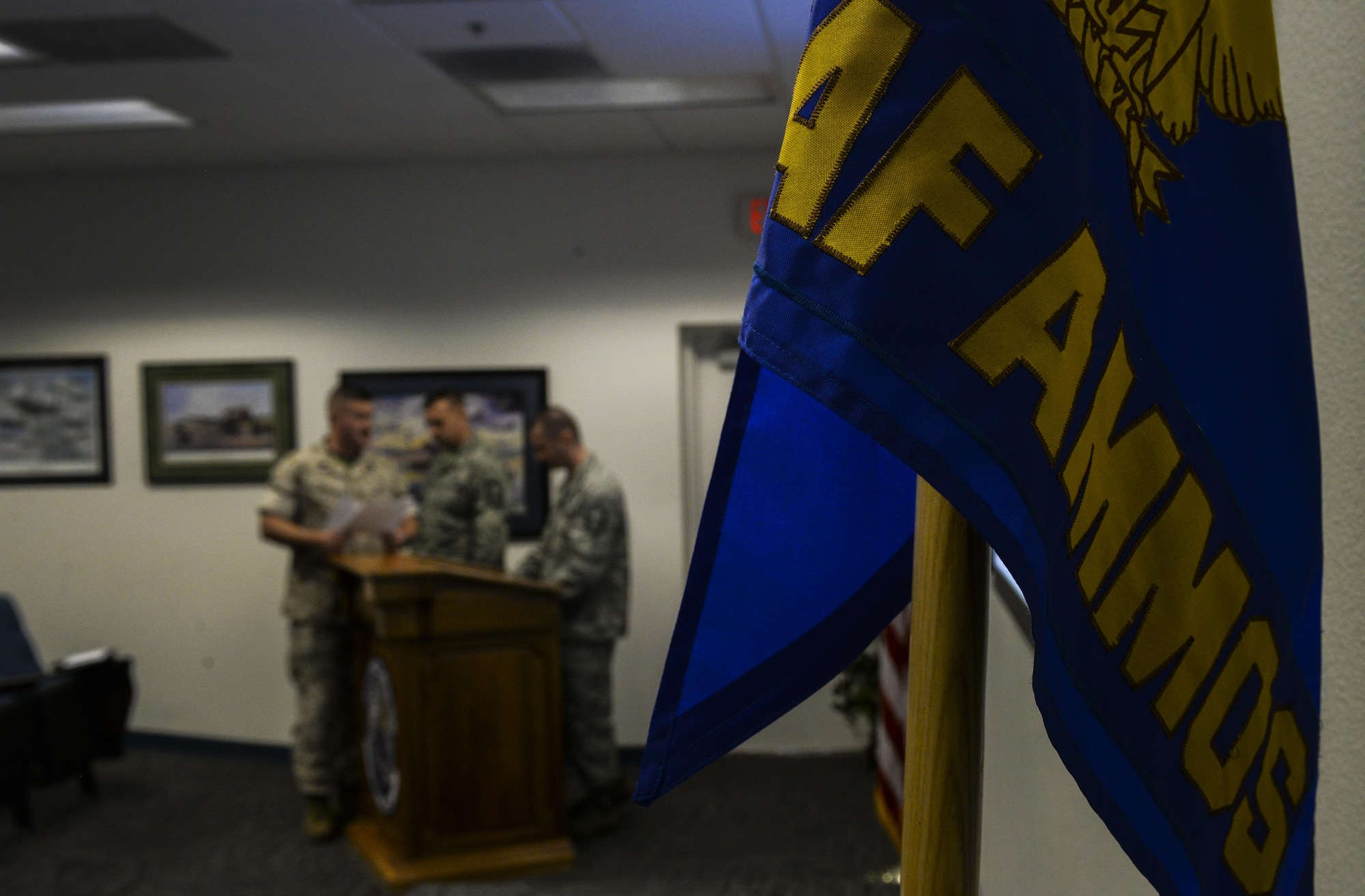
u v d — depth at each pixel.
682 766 0.60
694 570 0.60
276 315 5.64
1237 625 0.55
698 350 5.62
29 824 4.60
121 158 5.32
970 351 0.41
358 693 4.20
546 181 5.48
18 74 4.00
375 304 5.58
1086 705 0.46
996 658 1.85
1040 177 0.43
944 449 0.40
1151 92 0.53
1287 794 0.59
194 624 5.75
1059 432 0.43
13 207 5.79
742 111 4.60
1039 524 0.42
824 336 0.41
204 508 5.72
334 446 4.41
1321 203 0.69
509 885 3.77
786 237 0.42
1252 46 0.61
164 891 3.90
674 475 5.45
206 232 5.67
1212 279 0.56
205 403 5.70
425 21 3.49
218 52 3.77
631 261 5.45
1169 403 0.52
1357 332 0.64
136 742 5.85
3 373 5.82
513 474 5.51
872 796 4.82
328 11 3.39
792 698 0.63
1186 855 0.51
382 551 4.44
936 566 0.48
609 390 5.47
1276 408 0.59
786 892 3.76
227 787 5.17
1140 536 0.50
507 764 3.84
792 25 3.56
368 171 5.56
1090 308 0.45
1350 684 0.65
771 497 0.62
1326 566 0.68
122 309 5.73
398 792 3.80
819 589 0.62
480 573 3.81
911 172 0.41
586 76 4.11
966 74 0.42
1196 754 0.52
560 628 4.20
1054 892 1.26
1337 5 0.66
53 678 4.83
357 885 3.90
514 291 5.51
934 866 0.48
